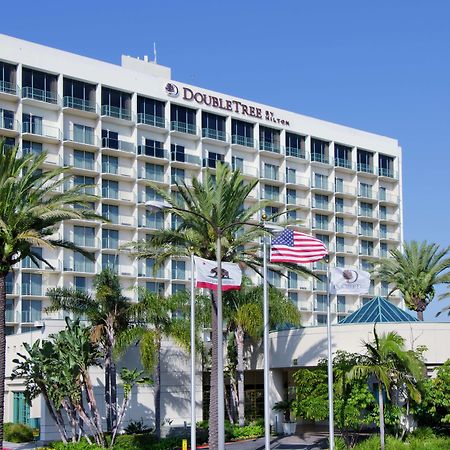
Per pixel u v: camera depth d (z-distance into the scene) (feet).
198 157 282.36
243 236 132.05
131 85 266.57
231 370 188.03
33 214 112.16
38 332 171.32
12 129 239.30
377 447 128.77
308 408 134.41
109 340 152.97
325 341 167.22
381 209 347.36
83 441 140.26
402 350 132.57
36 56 244.42
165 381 176.55
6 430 168.96
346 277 118.62
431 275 230.27
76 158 254.06
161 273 268.62
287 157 311.47
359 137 340.18
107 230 260.01
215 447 127.03
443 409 144.15
